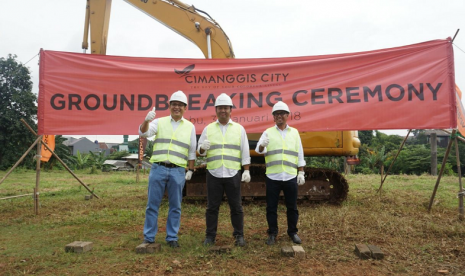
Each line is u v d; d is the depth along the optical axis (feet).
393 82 21.18
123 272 11.30
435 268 11.74
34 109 88.12
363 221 18.20
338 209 21.71
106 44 27.76
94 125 22.15
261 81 22.39
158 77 22.63
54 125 21.95
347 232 16.05
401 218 18.99
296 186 14.92
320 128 21.53
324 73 21.99
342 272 11.35
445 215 20.25
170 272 11.35
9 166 87.56
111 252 13.43
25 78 89.10
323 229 16.74
